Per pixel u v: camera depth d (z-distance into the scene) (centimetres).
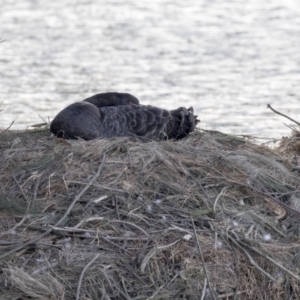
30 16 8531
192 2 9488
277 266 2439
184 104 5084
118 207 2552
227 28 8031
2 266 2348
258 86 5625
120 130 3008
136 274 2384
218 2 9475
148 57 6650
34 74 5834
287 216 2681
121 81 5725
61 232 2445
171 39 7475
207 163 2795
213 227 2520
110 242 2438
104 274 2353
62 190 2609
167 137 3072
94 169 2688
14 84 5462
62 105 4900
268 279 2472
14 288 2302
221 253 2458
